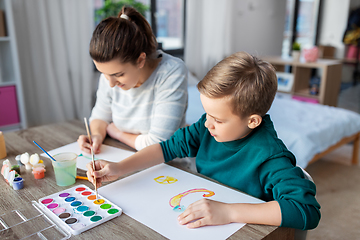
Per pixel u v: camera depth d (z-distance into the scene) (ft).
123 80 3.21
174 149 3.08
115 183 2.63
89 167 2.66
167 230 1.98
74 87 9.26
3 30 7.37
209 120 2.45
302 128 6.56
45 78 8.76
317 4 15.01
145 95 3.73
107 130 4.08
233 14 12.82
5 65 7.88
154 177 2.73
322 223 5.82
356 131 7.82
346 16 13.55
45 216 2.13
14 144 3.59
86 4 8.73
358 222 5.88
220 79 2.25
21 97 7.76
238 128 2.41
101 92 4.17
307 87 12.37
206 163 2.99
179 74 3.63
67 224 2.01
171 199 2.36
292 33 16.65
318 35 15.34
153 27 11.30
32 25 8.20
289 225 2.02
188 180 2.67
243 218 2.05
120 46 2.94
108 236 1.92
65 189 2.54
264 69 2.35
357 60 12.60
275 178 2.34
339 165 8.38
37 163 2.89
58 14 8.46
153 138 3.53
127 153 3.42
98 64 3.04
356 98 12.41
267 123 2.64
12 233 1.94
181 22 12.19
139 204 2.29
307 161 5.99
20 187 2.55
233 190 2.48
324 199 6.67
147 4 11.03
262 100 2.31
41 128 4.16
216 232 1.96
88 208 2.22
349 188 7.16
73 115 9.38
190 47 11.83
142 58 3.29
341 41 13.75
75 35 8.86
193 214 2.05
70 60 9.02
